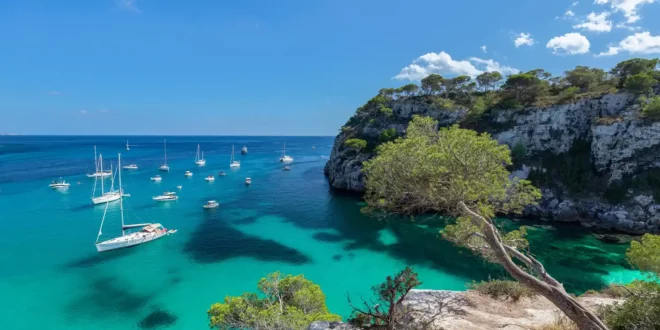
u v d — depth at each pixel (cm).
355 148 9794
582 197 6406
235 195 8825
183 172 12781
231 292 3753
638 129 6100
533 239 5322
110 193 8144
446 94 10875
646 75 6594
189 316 3284
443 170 1295
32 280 3912
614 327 1175
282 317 2022
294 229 5962
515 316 1462
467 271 4225
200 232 5712
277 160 18075
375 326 1134
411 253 4803
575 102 7094
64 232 5519
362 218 6650
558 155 7081
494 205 1479
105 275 4075
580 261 4459
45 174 11338
